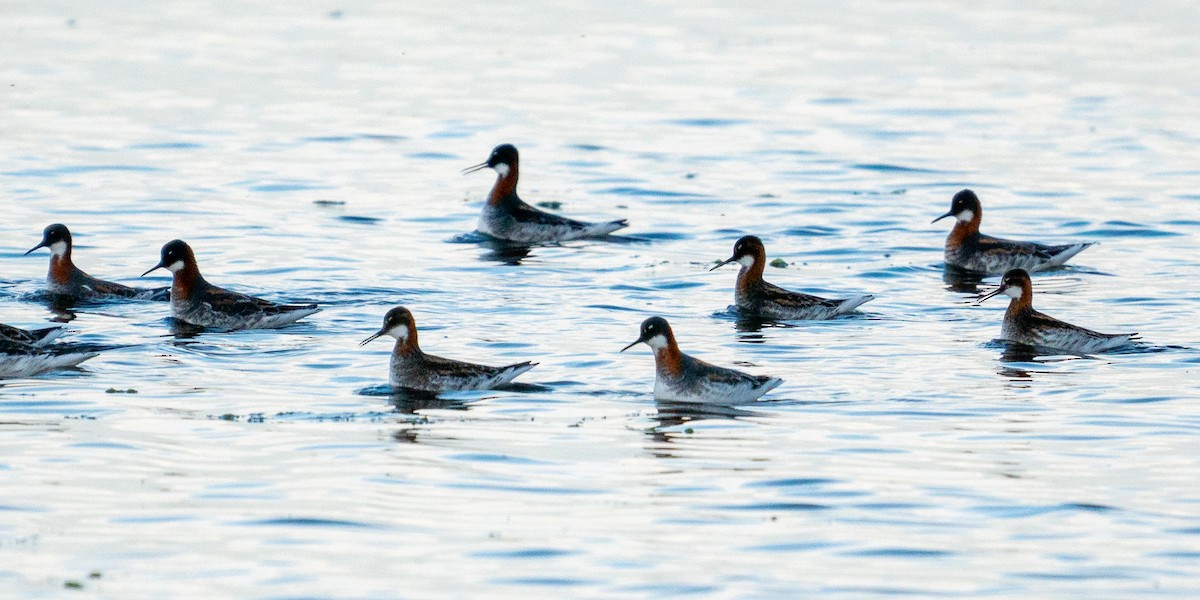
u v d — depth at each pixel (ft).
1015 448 63.87
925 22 215.92
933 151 142.41
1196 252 106.93
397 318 72.02
